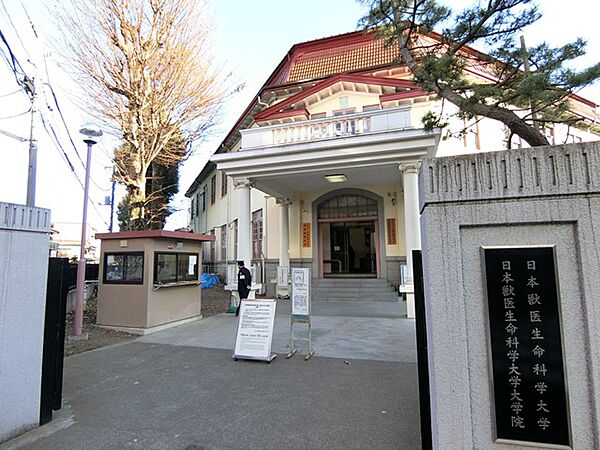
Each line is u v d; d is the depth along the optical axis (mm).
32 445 3178
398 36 6082
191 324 8984
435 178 2410
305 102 13633
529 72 5023
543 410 2127
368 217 13531
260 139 10656
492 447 2178
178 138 12695
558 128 14258
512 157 2283
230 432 3348
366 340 6812
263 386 4531
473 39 5496
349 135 9234
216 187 22500
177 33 11461
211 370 5234
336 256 15070
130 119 11281
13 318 3387
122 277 8406
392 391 4277
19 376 3398
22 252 3506
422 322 2920
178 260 9094
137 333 7898
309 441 3156
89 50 10492
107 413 3814
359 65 14164
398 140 8836
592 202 2133
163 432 3377
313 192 14062
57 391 3908
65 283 4105
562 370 2121
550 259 2193
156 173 15992
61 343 3992
